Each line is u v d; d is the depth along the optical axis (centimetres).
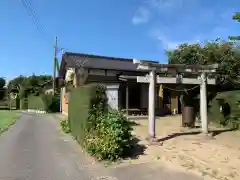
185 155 851
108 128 850
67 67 2306
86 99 964
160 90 2134
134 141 1012
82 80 2045
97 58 2436
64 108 2830
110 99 1875
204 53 1681
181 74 1123
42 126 1734
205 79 1161
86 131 936
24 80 5488
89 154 885
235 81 1512
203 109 1147
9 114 2764
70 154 914
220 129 1277
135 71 2178
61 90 3152
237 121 1268
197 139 1055
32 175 695
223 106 1351
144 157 839
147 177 675
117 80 2116
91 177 680
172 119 1681
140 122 1501
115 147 805
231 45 1602
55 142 1139
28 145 1074
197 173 699
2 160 840
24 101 4106
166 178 666
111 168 748
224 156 840
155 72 1043
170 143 997
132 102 2108
